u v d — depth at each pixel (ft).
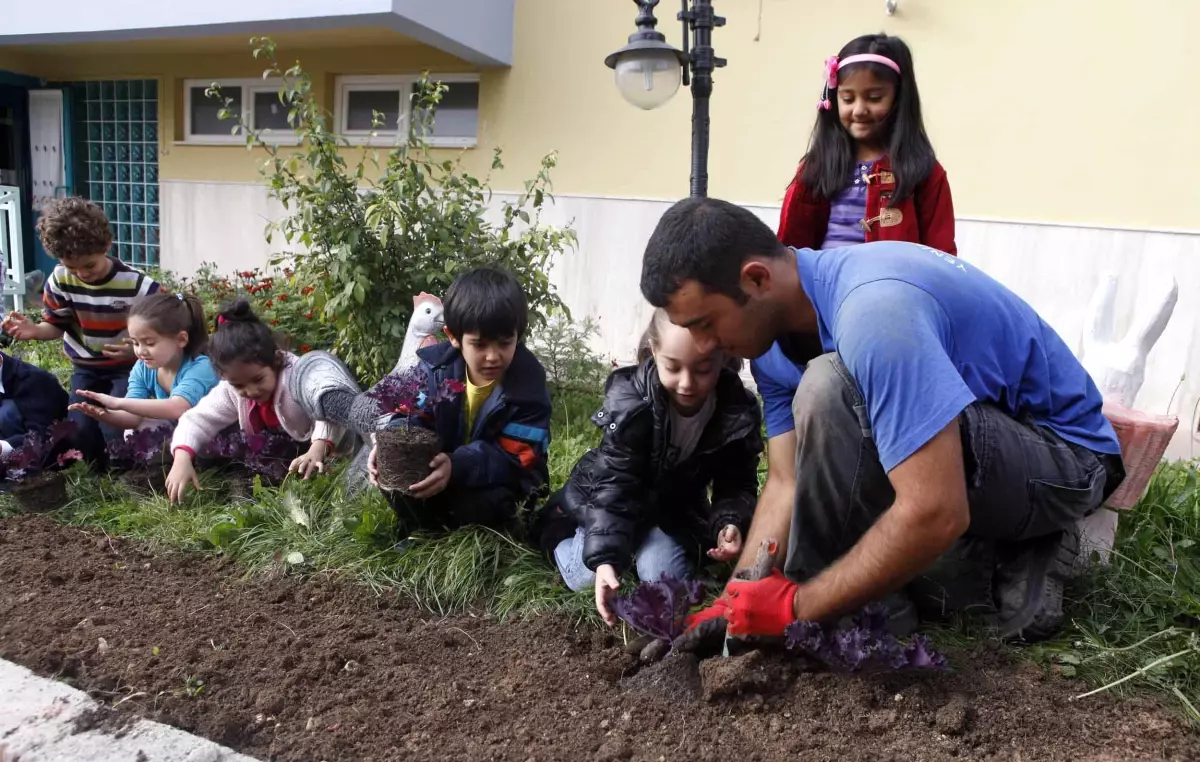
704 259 5.67
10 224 24.93
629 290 21.99
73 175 30.60
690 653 6.73
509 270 14.99
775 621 6.18
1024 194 18.35
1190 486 10.27
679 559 8.04
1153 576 7.99
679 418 7.77
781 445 7.65
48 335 13.01
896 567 5.60
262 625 7.52
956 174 18.81
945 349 6.10
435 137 24.43
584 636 7.43
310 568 8.63
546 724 6.09
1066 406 7.04
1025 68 17.98
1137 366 9.73
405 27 20.35
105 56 28.43
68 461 11.14
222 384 11.02
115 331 12.92
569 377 16.97
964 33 18.34
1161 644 7.06
